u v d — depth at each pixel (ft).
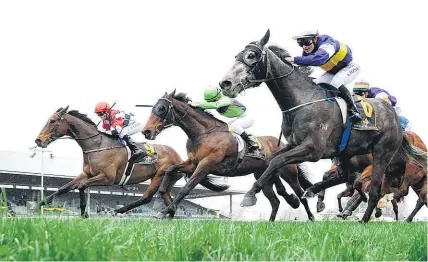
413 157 33.30
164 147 46.80
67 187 42.42
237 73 27.22
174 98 38.01
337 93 28.27
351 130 28.50
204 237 13.38
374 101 30.30
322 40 28.09
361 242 16.58
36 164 121.70
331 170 45.80
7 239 12.98
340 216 43.93
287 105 27.81
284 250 13.60
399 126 30.45
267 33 27.81
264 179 26.32
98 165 42.78
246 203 26.09
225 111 38.45
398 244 16.29
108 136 43.86
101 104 43.70
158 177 45.57
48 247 10.96
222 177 41.55
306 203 43.91
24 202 118.32
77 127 42.78
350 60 28.27
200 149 37.68
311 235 16.29
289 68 27.91
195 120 37.91
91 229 13.64
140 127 44.55
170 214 35.96
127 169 44.01
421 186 45.21
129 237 13.91
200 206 127.13
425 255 14.67
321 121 27.25
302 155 26.73
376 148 29.63
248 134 39.70
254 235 13.50
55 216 16.98
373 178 29.81
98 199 129.70
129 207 45.16
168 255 12.06
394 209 55.62
